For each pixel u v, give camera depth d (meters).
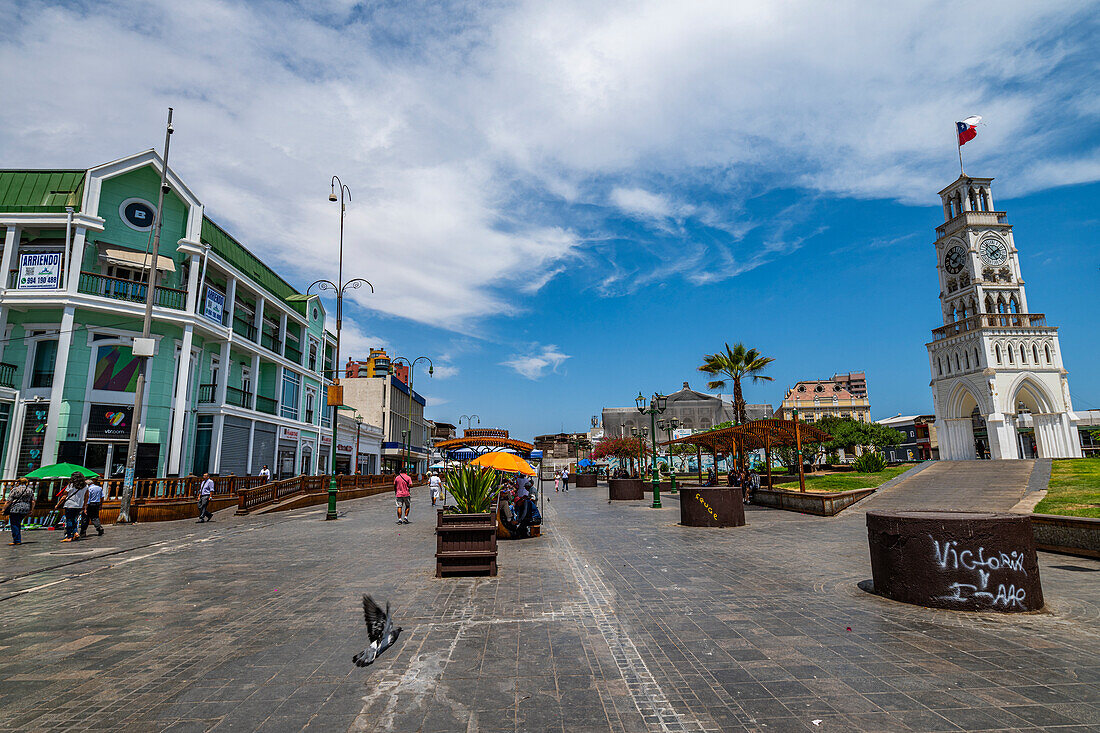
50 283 22.77
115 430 23.28
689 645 5.12
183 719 3.78
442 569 8.55
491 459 12.45
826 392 107.44
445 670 4.59
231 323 28.38
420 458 72.62
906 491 22.34
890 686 4.08
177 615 6.58
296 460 35.50
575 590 7.48
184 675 4.61
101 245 23.91
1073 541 9.48
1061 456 40.38
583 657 4.85
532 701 3.96
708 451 30.55
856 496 20.62
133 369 24.23
